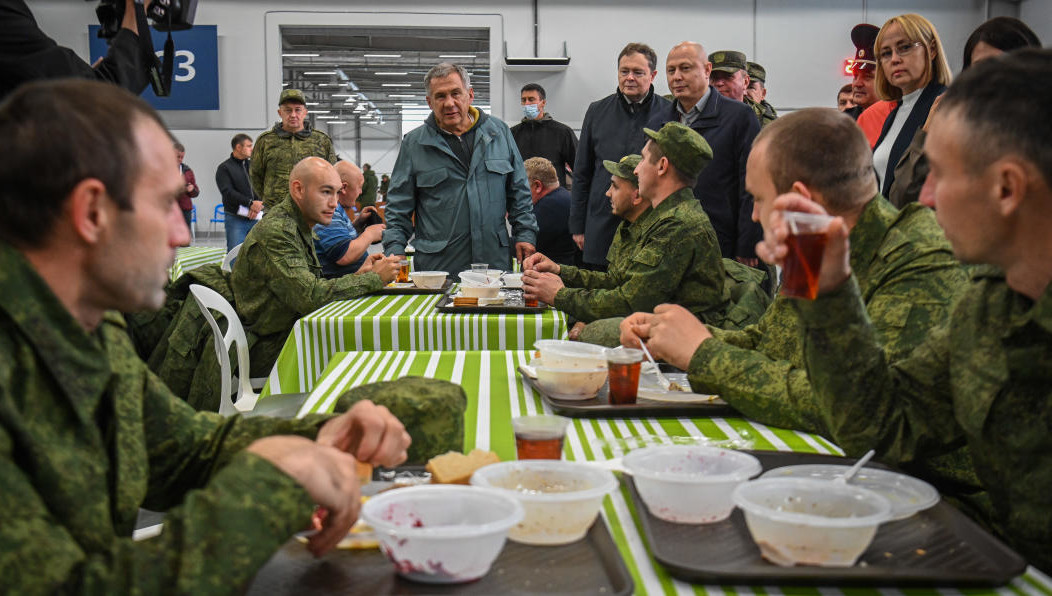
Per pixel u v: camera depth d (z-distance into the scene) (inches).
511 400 65.9
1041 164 36.7
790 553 33.2
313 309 130.2
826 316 44.7
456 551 31.1
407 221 181.9
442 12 465.7
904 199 108.3
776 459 48.2
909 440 47.8
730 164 169.5
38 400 31.0
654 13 468.4
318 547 32.9
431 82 175.2
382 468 44.5
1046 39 458.6
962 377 45.2
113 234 31.5
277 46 465.4
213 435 44.5
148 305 33.9
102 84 32.7
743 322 122.6
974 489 55.3
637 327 68.6
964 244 40.1
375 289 137.9
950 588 32.5
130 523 36.4
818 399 48.6
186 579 26.2
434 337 107.7
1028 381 42.5
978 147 38.1
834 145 60.7
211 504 27.8
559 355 65.2
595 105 199.2
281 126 291.7
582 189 203.2
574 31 468.1
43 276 31.5
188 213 357.1
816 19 469.7
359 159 779.4
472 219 179.5
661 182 125.8
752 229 164.2
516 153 185.9
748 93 252.4
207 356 114.6
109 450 35.6
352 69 666.8
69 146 30.4
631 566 34.5
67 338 31.7
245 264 131.7
